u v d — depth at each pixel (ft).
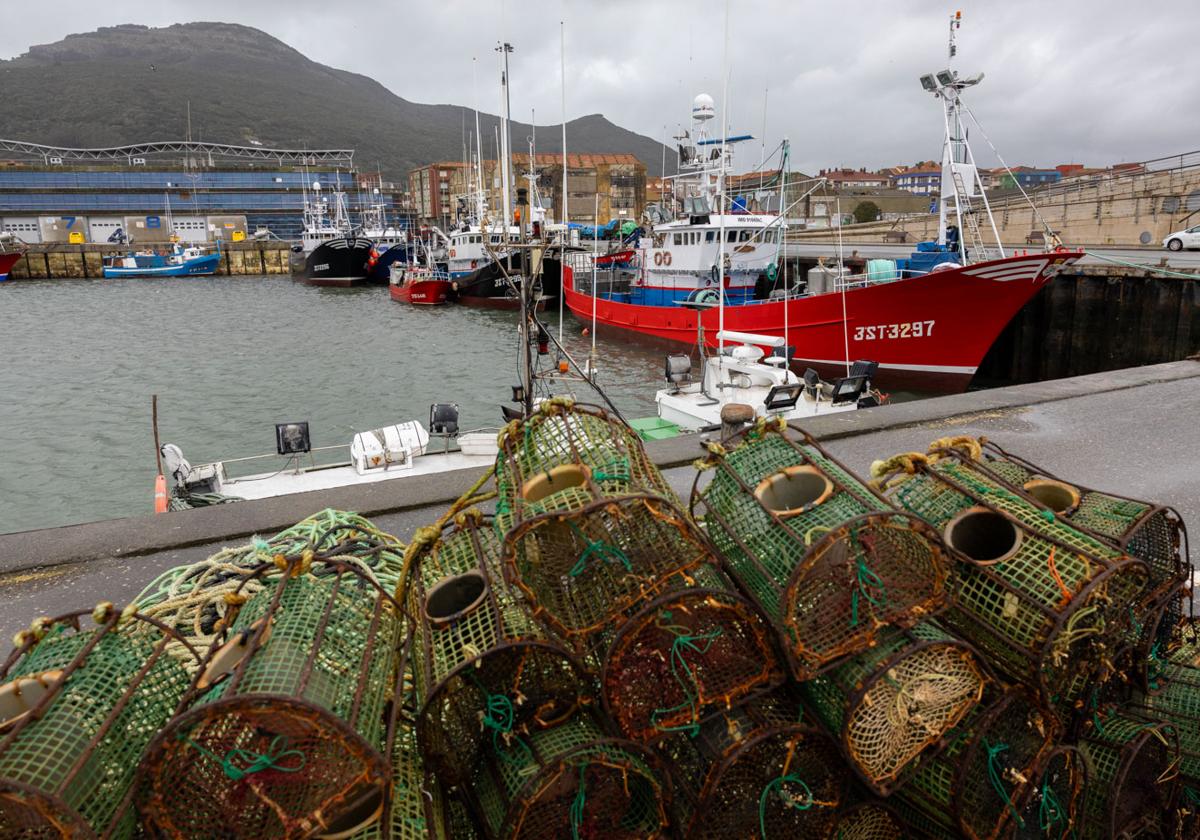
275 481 35.47
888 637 8.22
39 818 6.02
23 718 6.45
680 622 8.12
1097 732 8.95
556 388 41.19
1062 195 132.05
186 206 429.79
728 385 44.21
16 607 14.24
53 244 278.67
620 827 7.72
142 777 6.15
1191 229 103.19
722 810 7.88
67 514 56.85
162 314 160.56
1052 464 21.15
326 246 221.66
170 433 74.49
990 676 8.11
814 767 8.08
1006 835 8.04
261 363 106.01
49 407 83.87
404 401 85.66
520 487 9.57
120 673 7.40
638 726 7.68
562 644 8.03
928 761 8.02
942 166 83.61
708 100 85.15
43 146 503.61
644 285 101.45
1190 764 9.15
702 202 90.22
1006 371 88.22
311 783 6.64
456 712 8.16
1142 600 9.25
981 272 63.87
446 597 9.45
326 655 7.62
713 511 10.16
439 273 176.55
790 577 7.89
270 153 515.91
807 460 10.05
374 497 19.20
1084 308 79.36
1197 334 69.62
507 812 7.19
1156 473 20.26
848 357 73.77
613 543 8.40
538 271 32.24
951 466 11.12
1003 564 8.86
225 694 6.65
